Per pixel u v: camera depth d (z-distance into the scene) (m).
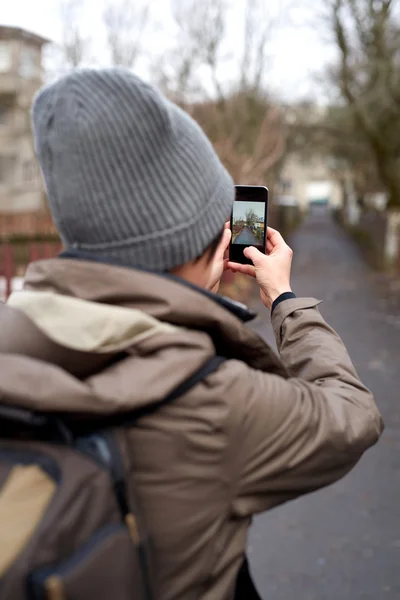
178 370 0.80
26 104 30.11
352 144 27.66
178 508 0.83
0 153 33.41
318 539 3.38
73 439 0.77
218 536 0.86
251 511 0.88
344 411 0.93
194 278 0.95
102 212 0.83
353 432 0.92
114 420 0.81
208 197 0.89
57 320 0.81
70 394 0.73
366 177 36.16
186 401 0.82
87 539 0.70
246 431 0.84
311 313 1.10
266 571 3.06
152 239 0.85
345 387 0.98
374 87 21.66
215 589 0.88
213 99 20.39
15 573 0.63
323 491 3.97
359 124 23.64
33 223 18.25
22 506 0.67
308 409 0.89
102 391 0.76
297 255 25.08
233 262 1.28
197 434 0.82
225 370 0.85
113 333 0.79
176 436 0.82
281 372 0.96
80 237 0.86
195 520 0.84
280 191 36.59
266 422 0.85
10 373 0.74
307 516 3.64
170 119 0.85
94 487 0.72
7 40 31.55
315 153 32.91
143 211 0.84
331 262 22.09
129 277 0.82
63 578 0.64
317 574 3.04
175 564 0.85
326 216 75.06
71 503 0.69
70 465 0.72
